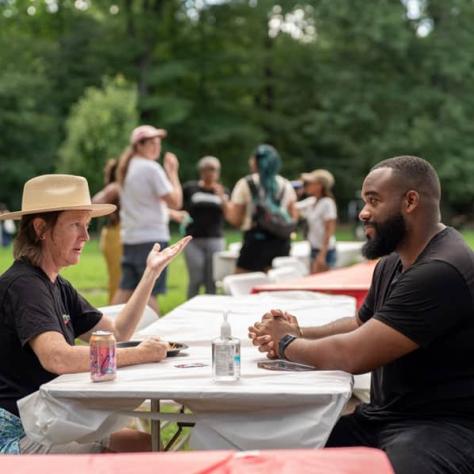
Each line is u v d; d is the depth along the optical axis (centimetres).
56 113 3694
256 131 3841
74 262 325
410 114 3722
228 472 181
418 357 294
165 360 322
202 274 923
